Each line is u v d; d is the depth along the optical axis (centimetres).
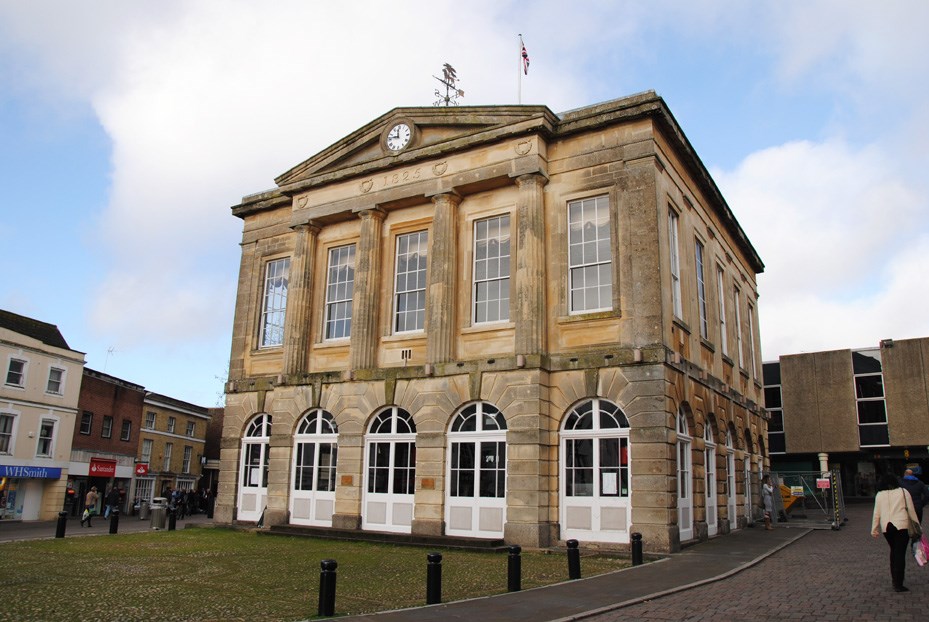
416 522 1961
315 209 2425
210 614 995
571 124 2006
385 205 2273
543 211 2005
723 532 2181
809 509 3369
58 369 3819
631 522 1719
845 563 1456
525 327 1908
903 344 4153
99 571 1402
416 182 2205
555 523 1816
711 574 1319
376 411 2136
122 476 4291
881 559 1502
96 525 3162
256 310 2625
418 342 2142
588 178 1969
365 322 2216
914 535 1073
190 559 1592
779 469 4600
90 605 1050
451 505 1944
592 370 1830
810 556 1609
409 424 2084
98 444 4116
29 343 3641
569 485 1831
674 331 1917
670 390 1781
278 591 1189
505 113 2081
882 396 4184
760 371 3244
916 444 4022
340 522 2105
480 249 2119
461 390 1975
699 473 1964
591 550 1717
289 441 2288
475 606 1032
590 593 1130
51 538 2122
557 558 1634
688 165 2227
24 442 3572
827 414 4316
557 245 1978
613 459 1786
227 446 2528
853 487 4591
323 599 974
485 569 1451
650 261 1830
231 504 2466
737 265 2969
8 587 1199
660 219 1895
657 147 1930
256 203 2688
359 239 2338
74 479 3959
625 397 1773
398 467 2075
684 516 1845
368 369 2166
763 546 1809
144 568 1446
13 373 3556
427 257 2192
